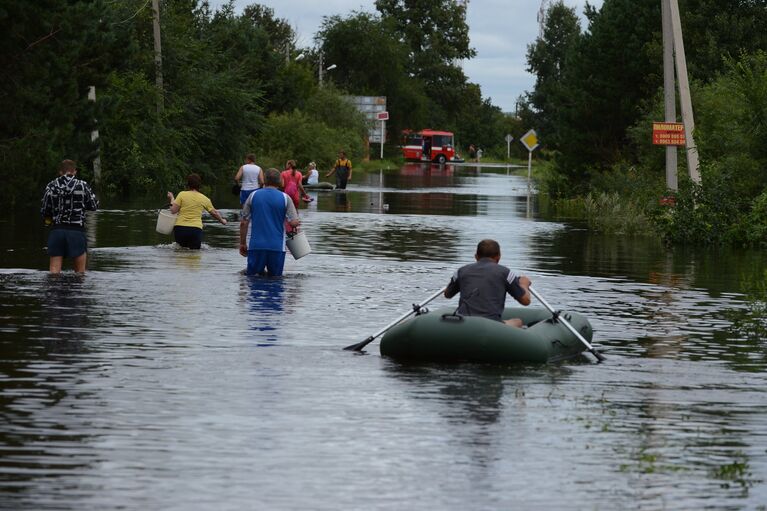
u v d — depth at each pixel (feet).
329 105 407.44
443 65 611.88
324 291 81.20
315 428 40.86
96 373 50.14
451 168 471.62
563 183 220.64
